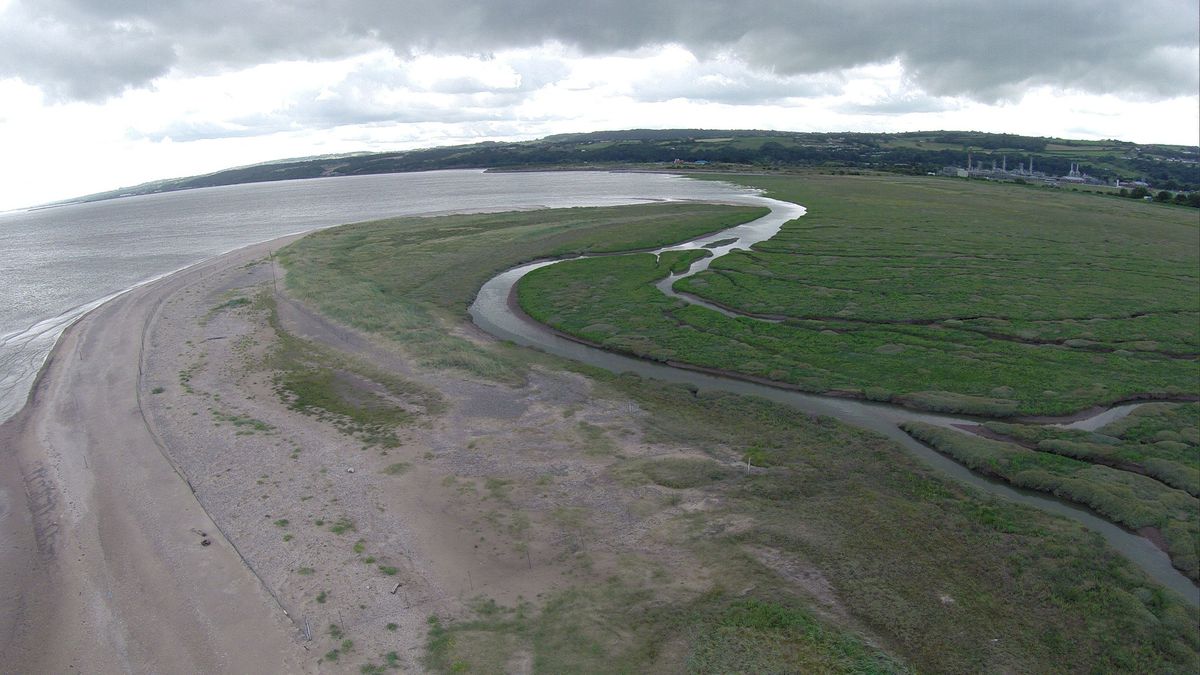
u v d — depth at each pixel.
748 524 24.27
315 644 18.61
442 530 24.00
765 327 48.75
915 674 17.70
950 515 25.20
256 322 50.94
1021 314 50.56
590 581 21.33
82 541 23.80
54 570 22.33
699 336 47.09
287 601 20.31
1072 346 44.31
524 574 21.73
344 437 31.28
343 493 26.33
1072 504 26.81
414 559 22.39
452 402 35.38
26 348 48.75
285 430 32.06
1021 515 25.22
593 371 40.38
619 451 29.86
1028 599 20.84
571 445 30.39
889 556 22.66
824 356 42.91
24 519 25.47
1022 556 22.81
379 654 18.19
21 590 21.42
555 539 23.53
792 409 34.66
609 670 17.59
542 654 18.16
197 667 18.03
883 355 42.81
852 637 18.81
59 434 32.62
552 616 19.72
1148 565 23.00
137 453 30.06
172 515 25.08
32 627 19.75
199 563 22.23
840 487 27.09
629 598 20.50
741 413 34.28
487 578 21.52
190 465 28.78
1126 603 20.56
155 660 18.33
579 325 50.56
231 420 33.19
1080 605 20.59
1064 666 18.38
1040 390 37.06
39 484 28.00
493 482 27.17
